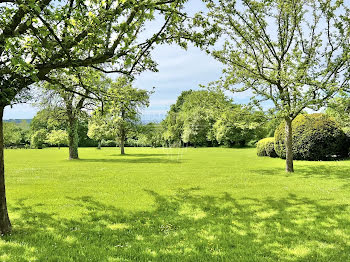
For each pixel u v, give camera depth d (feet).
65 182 39.29
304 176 41.57
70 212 23.88
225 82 44.80
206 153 109.29
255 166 57.72
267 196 29.50
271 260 14.30
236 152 114.01
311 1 41.50
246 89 44.50
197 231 19.04
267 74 42.91
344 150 60.13
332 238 17.38
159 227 19.99
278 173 45.65
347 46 37.35
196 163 66.23
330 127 57.88
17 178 43.27
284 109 41.04
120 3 16.57
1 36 15.29
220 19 43.47
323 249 15.70
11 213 23.54
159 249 15.94
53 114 81.10
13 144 188.96
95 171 51.57
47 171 51.85
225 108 47.24
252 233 18.51
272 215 22.65
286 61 41.06
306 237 17.70
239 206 25.68
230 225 20.22
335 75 38.68
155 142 158.40
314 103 38.32
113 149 157.28
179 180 40.42
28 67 14.93
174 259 14.52
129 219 22.07
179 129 177.37
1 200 18.34
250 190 32.71
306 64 39.19
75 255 15.05
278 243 16.72
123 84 75.92
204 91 48.32
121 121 100.94
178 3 18.92
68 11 16.87
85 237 17.98
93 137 109.50
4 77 16.70
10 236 17.83
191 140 172.14
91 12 16.90
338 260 14.26
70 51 18.08
